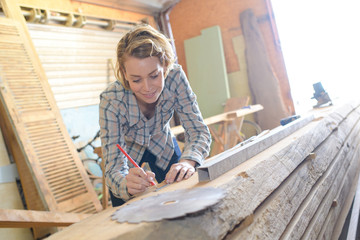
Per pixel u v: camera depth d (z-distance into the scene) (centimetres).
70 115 380
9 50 319
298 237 105
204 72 582
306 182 134
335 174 176
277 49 545
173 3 481
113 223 71
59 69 375
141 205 80
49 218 180
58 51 377
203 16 607
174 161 169
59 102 370
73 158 323
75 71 391
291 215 109
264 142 133
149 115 143
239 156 112
